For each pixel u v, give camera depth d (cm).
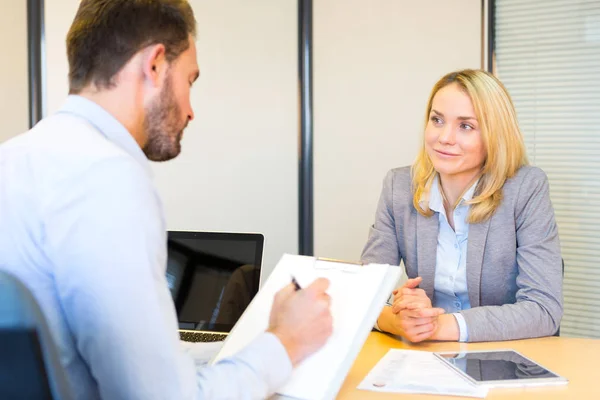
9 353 60
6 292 60
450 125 175
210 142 325
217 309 169
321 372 112
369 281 128
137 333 85
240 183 328
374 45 326
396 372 130
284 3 326
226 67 325
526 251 174
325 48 329
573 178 306
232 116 326
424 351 147
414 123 323
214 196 326
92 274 84
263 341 107
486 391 119
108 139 98
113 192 86
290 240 332
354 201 331
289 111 329
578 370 132
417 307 150
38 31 305
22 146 93
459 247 185
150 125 104
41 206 86
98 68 100
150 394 86
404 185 197
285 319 114
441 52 320
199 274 173
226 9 324
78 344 88
